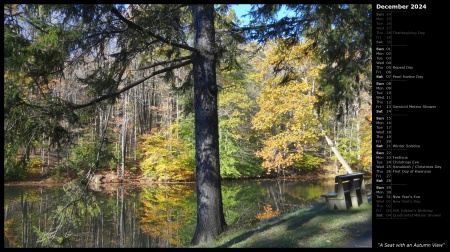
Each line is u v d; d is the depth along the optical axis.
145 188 23.44
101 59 7.81
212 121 8.34
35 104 6.80
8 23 6.21
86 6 6.16
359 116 20.53
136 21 7.67
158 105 34.56
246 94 25.47
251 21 7.79
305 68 14.66
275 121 17.14
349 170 14.96
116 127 27.91
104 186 24.19
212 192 8.17
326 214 7.59
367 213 7.36
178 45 7.80
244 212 13.92
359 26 6.13
